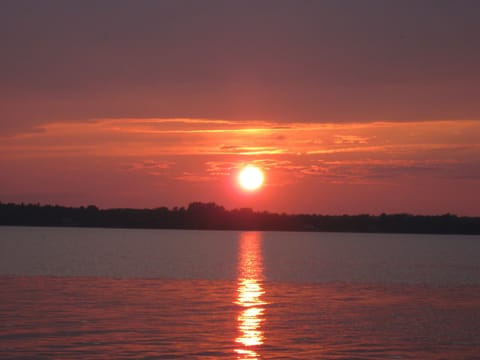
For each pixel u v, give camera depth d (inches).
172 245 6437.0
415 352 1023.0
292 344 1064.2
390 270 3257.9
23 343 1032.2
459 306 1642.5
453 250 6466.5
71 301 1606.8
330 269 3262.8
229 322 1275.8
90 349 995.9
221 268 3184.1
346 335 1162.0
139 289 1975.9
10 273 2684.5
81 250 4936.0
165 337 1101.1
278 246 6958.7
